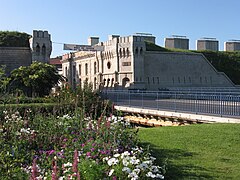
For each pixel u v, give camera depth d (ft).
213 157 31.58
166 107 84.74
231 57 235.61
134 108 88.74
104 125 30.94
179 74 207.41
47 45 164.14
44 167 23.52
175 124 72.59
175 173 26.86
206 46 242.99
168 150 34.27
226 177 25.96
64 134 31.58
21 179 20.75
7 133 29.71
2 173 20.83
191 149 34.73
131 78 190.70
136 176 18.62
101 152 23.93
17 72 113.19
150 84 196.54
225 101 73.41
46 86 112.47
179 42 237.66
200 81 214.48
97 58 215.72
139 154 25.34
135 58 189.98
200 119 64.34
